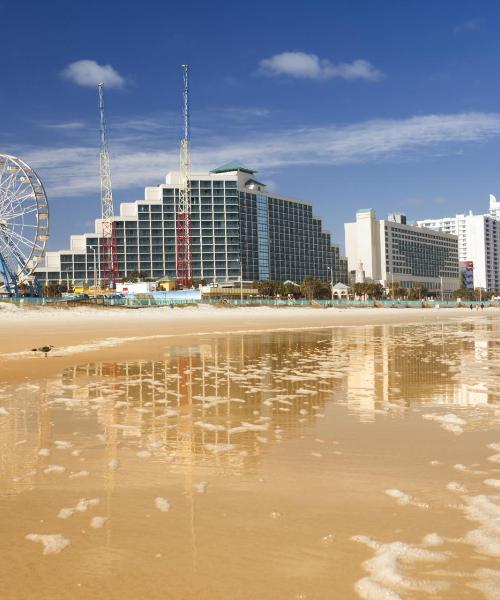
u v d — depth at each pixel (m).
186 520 6.11
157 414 12.39
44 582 4.76
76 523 6.05
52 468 8.19
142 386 16.62
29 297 97.25
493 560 5.07
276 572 4.89
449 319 82.94
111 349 29.84
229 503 6.64
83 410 12.88
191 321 71.44
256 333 46.28
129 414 12.40
